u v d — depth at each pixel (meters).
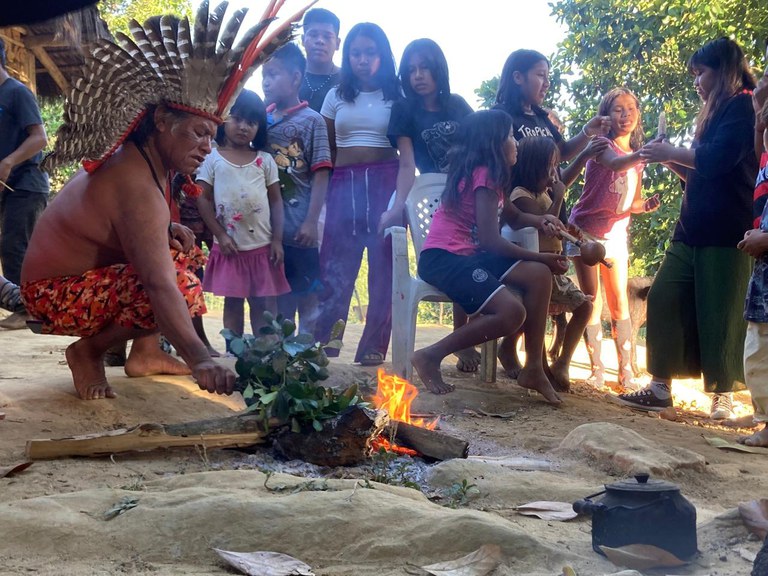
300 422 3.55
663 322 5.42
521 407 5.04
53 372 5.21
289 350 3.65
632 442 3.78
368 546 2.44
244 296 5.80
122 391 4.39
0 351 6.11
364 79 6.06
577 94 12.38
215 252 5.81
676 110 11.44
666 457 3.62
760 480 3.62
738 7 10.62
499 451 3.93
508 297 4.91
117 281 3.97
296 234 5.97
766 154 4.55
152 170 3.85
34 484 3.03
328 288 6.17
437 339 8.54
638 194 6.55
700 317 5.29
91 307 3.97
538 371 5.16
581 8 12.09
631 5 11.71
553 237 5.53
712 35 10.67
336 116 6.14
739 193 5.17
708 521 2.83
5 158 6.69
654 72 11.69
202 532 2.48
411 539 2.47
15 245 7.05
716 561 2.53
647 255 11.68
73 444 3.38
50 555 2.38
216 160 5.73
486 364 5.64
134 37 3.63
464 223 5.16
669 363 5.39
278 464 3.47
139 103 3.74
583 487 3.19
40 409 4.00
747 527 2.72
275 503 2.59
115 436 3.43
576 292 5.61
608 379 6.91
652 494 2.50
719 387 5.26
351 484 2.92
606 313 6.98
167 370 4.76
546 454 3.87
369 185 6.05
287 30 3.91
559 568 2.38
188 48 3.70
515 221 5.32
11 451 3.46
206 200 5.73
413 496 2.90
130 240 3.78
